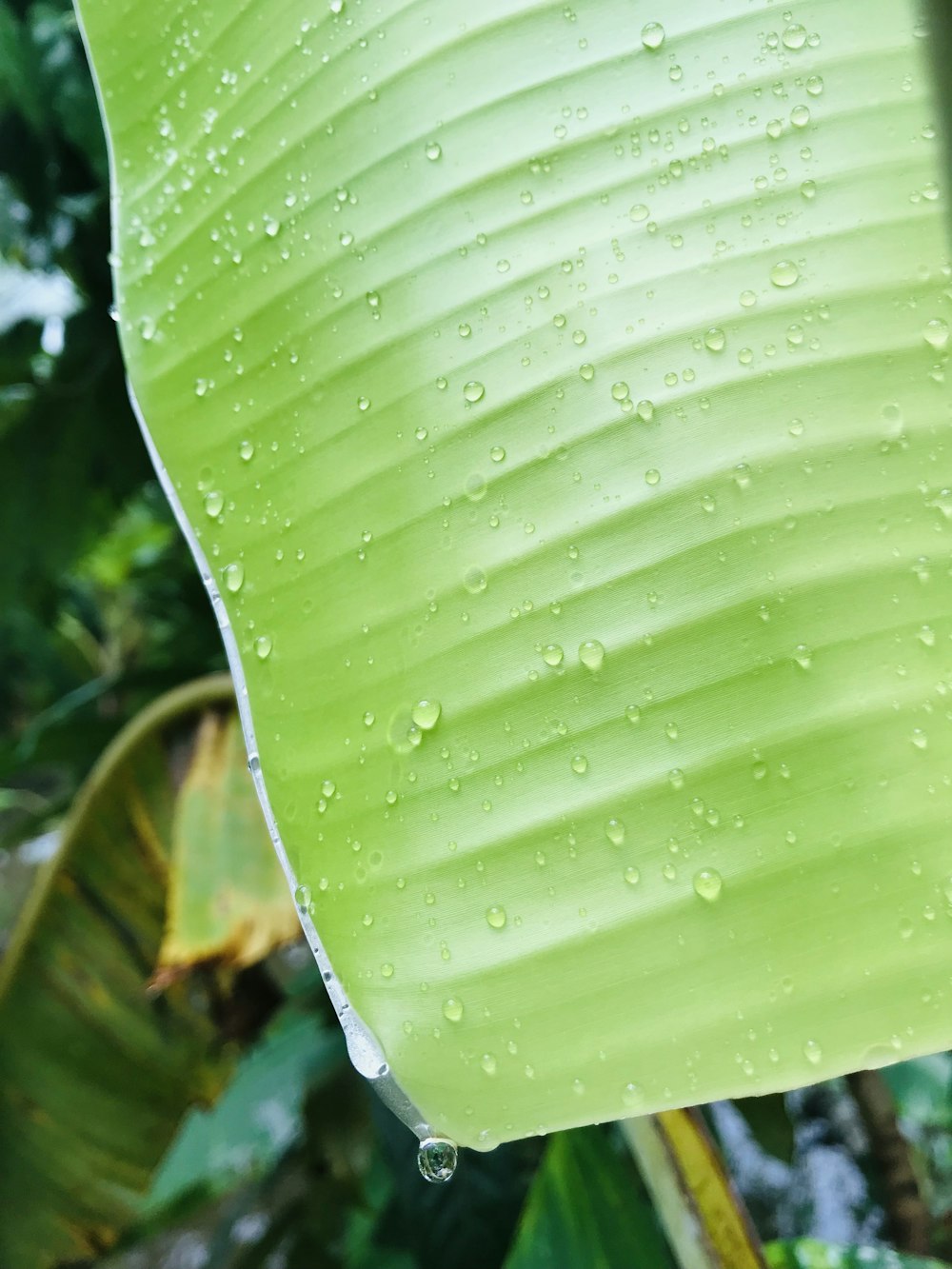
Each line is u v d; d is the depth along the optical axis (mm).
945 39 123
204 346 146
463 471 122
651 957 105
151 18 165
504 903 110
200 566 138
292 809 122
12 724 992
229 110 152
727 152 123
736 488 113
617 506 116
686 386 117
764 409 115
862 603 109
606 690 112
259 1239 406
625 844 108
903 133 121
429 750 116
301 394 135
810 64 124
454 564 120
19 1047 317
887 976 101
